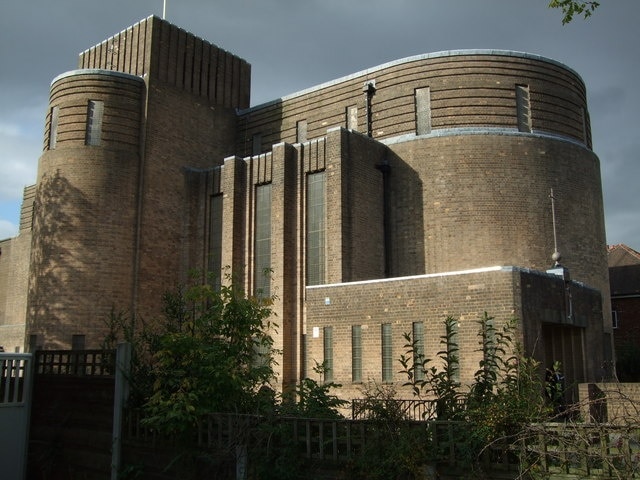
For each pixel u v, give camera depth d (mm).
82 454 15414
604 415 10203
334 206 30594
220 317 14164
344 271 29938
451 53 33281
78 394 15898
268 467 11375
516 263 31078
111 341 17328
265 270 16797
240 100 41188
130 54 37250
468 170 31906
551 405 9570
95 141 34125
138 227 33938
